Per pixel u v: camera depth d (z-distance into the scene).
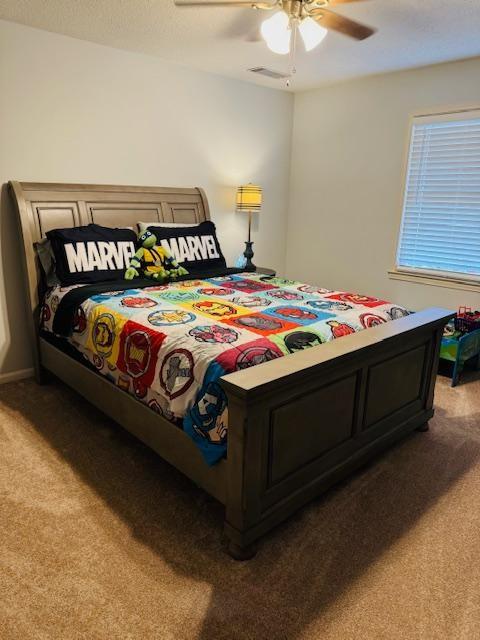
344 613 1.54
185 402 1.86
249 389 1.54
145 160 3.74
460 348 3.36
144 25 2.89
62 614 1.51
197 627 1.48
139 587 1.62
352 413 2.16
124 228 3.39
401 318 2.52
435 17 2.66
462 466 2.41
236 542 1.74
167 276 3.20
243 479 1.66
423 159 3.93
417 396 2.64
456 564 1.76
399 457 2.49
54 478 2.23
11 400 3.04
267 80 4.23
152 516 1.99
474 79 3.51
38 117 3.13
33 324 3.15
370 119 4.19
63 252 2.97
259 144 4.57
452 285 3.91
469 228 3.77
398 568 1.73
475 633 1.47
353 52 3.34
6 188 3.08
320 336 2.15
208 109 4.06
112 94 3.44
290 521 1.98
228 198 4.43
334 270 4.77
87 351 2.59
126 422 2.33
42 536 1.85
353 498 2.14
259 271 4.18
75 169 3.37
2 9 2.68
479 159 3.61
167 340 2.04
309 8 2.09
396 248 4.22
